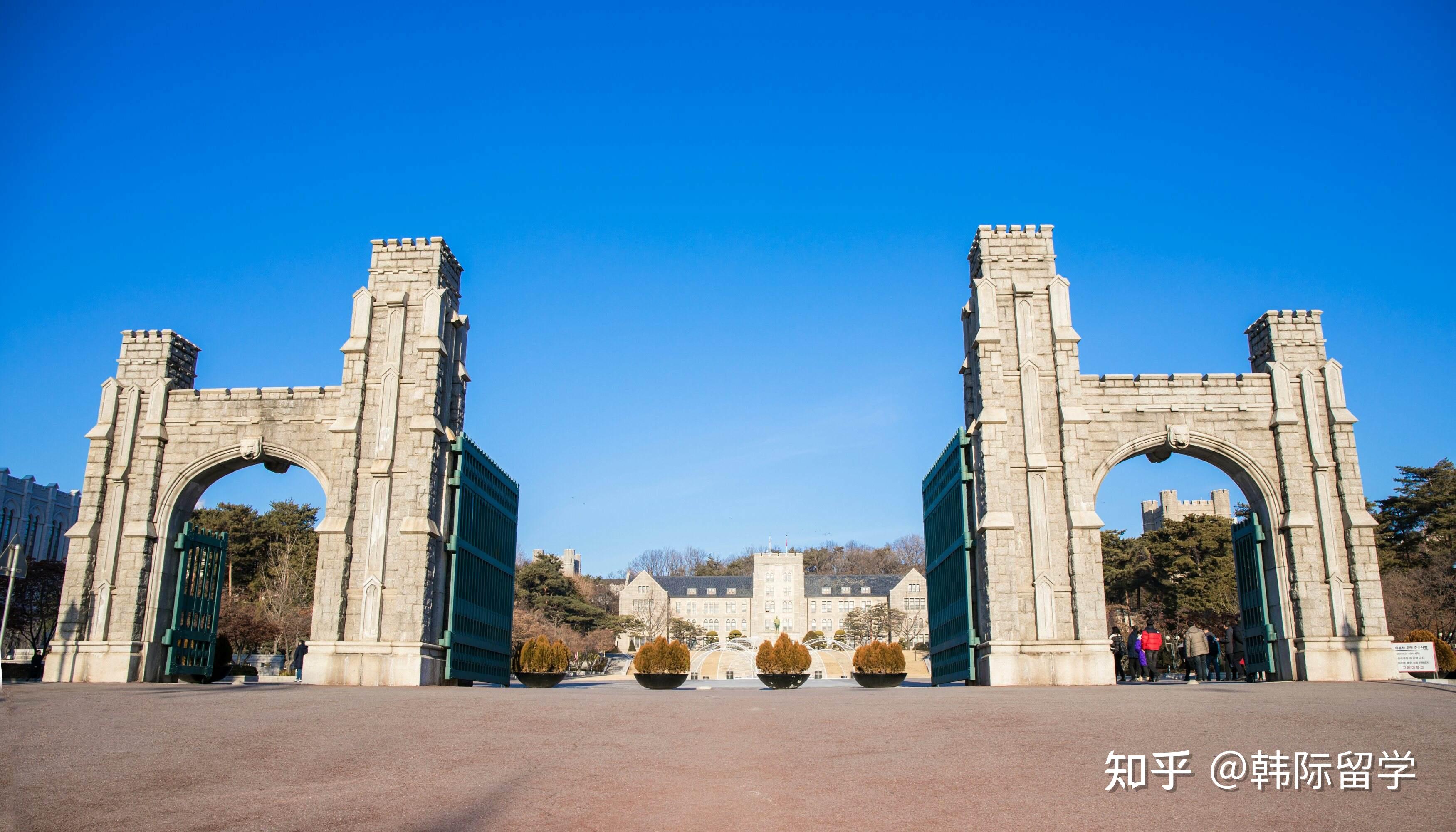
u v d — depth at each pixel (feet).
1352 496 96.17
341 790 31.91
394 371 97.35
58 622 96.63
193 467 100.63
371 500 94.32
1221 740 39.91
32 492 246.88
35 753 37.88
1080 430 95.20
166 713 51.42
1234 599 204.44
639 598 489.67
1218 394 99.35
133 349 104.12
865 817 28.73
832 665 326.65
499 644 111.75
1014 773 34.37
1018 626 91.30
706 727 46.03
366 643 90.48
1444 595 170.60
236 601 194.80
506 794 31.37
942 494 109.70
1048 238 100.37
